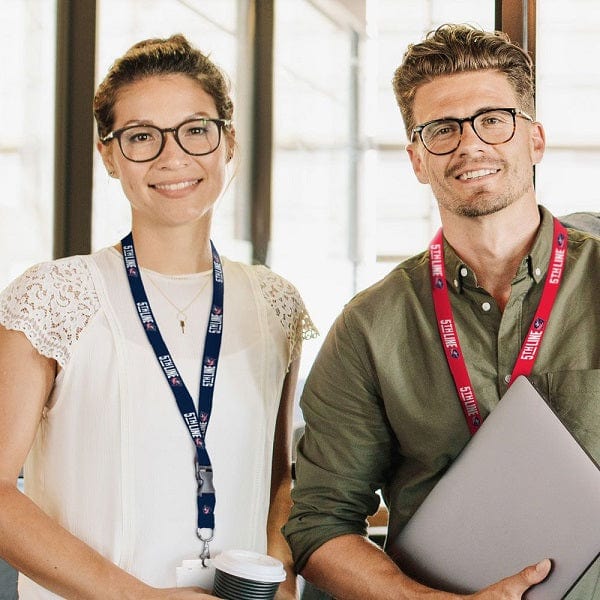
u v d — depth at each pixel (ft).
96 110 5.90
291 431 6.52
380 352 5.63
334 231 19.26
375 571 5.35
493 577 4.88
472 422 5.39
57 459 5.62
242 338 5.95
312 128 19.58
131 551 5.45
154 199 5.66
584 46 15.61
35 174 15.85
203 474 5.57
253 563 5.05
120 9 16.51
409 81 5.66
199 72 5.81
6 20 15.85
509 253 5.44
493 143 5.31
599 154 15.64
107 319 5.66
